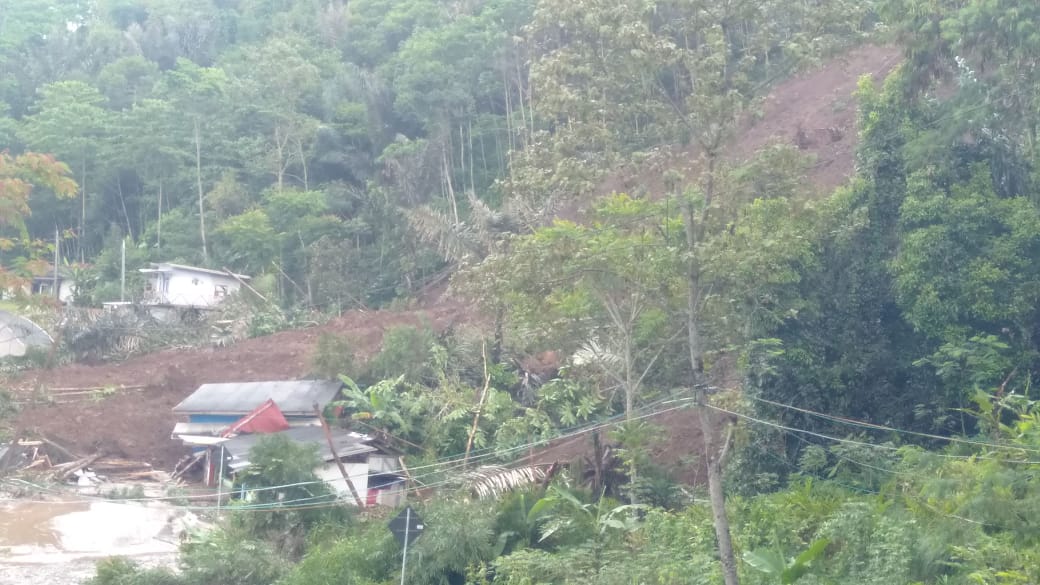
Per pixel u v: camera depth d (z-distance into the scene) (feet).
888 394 65.26
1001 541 45.16
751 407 62.18
